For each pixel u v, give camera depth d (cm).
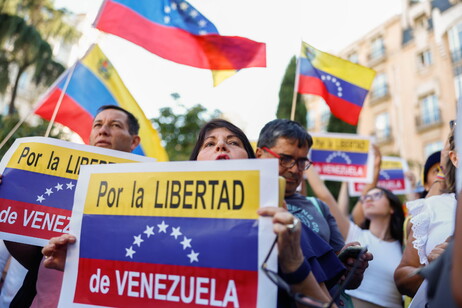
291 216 120
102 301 138
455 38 1923
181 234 135
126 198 147
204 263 129
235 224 129
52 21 1062
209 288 126
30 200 199
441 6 2014
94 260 144
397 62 2209
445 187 207
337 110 400
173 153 1247
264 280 121
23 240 193
